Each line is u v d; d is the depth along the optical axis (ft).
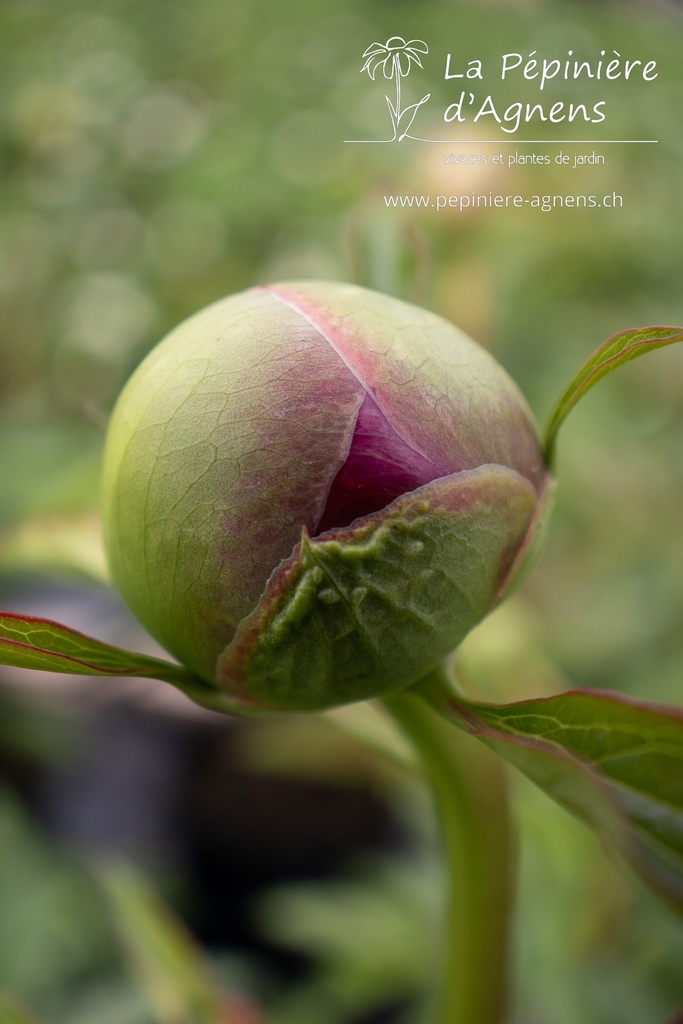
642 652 1.17
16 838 1.17
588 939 0.87
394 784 1.17
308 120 1.92
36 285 1.94
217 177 1.86
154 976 0.80
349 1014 1.11
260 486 0.62
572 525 1.29
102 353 1.80
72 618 1.31
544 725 0.61
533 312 1.38
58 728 1.38
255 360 0.63
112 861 0.85
